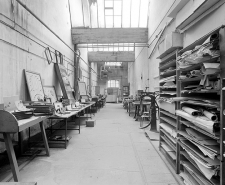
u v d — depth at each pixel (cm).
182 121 202
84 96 813
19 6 318
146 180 202
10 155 191
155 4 570
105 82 1755
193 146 181
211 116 137
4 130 180
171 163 238
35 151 292
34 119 220
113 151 300
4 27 274
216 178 144
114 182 198
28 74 347
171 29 400
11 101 236
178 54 220
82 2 820
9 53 289
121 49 1186
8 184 102
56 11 534
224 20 147
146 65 724
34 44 383
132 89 1246
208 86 144
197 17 186
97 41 724
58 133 434
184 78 185
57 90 543
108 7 841
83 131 455
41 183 196
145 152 294
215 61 140
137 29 716
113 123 570
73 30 719
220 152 125
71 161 258
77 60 756
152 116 438
